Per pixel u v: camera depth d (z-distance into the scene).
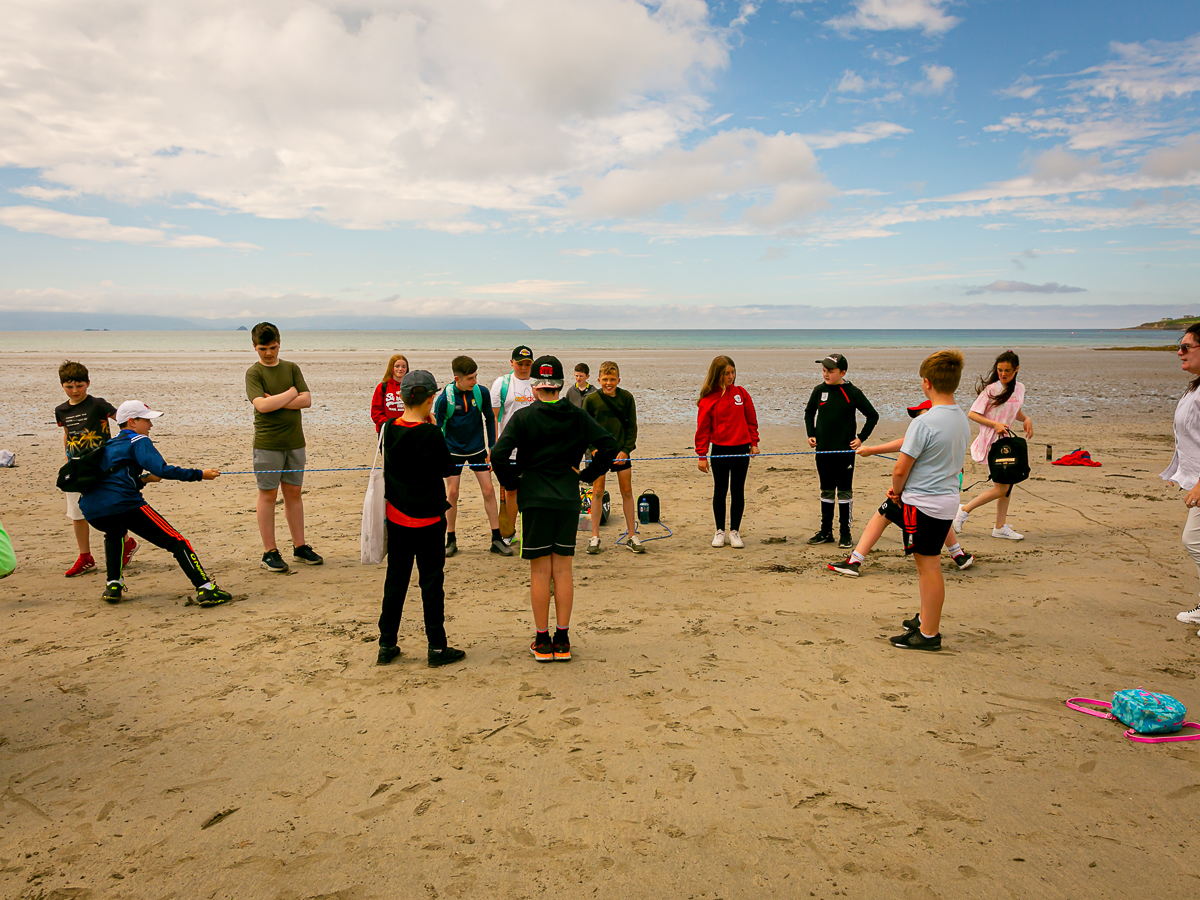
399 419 4.09
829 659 4.13
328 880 2.38
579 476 4.20
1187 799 2.76
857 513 8.28
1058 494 8.88
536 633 4.18
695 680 3.87
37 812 2.77
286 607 5.21
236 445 12.95
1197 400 4.51
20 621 4.90
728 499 9.16
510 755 3.14
